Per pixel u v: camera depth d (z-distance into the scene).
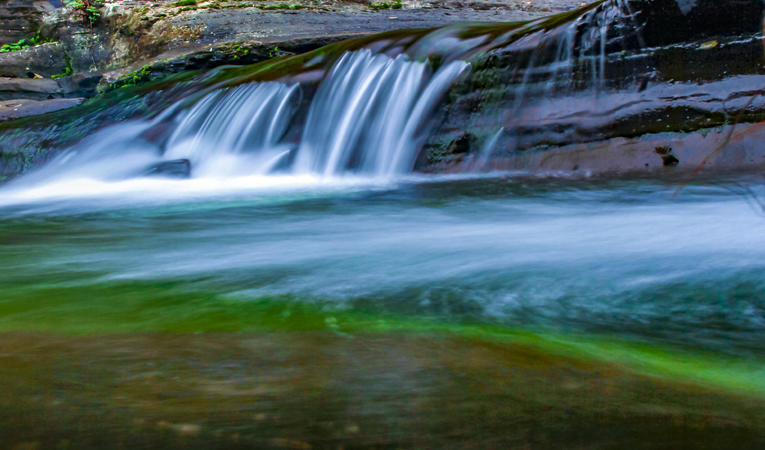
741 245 3.12
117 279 2.77
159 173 8.10
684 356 1.67
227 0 14.53
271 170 7.88
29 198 7.41
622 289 2.43
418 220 4.62
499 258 3.05
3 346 1.59
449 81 7.23
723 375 1.50
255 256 3.34
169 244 3.93
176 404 1.15
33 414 1.10
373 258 3.17
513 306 2.21
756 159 5.78
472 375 1.34
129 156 8.85
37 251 3.73
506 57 6.95
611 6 6.46
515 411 1.13
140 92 11.20
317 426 1.05
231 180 7.72
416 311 2.13
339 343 1.62
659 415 1.13
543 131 6.70
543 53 6.78
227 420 1.07
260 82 8.70
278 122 8.22
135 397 1.19
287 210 5.39
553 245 3.40
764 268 2.67
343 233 4.18
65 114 10.84
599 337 1.84
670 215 4.24
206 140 8.68
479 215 4.77
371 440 1.00
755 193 4.73
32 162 9.71
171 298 2.35
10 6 15.45
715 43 6.06
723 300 2.27
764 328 1.95
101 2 15.07
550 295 2.37
